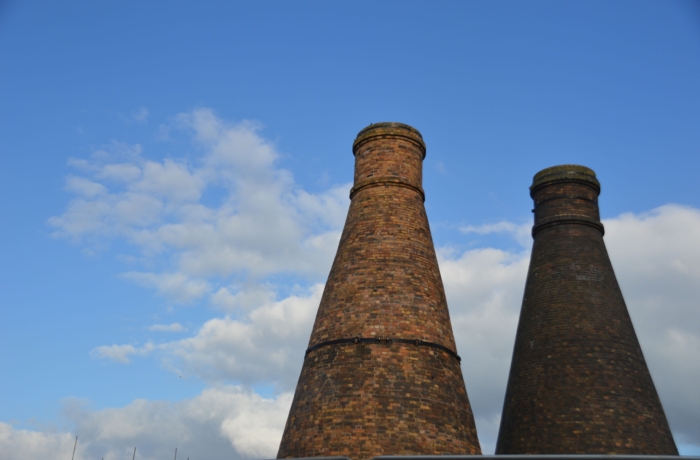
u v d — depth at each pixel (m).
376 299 28.08
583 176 36.81
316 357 27.92
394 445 25.17
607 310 33.41
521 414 32.66
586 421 30.70
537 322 34.12
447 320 29.28
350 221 30.84
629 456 13.08
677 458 13.04
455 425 26.56
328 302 29.02
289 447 26.48
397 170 31.34
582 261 34.69
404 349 27.14
